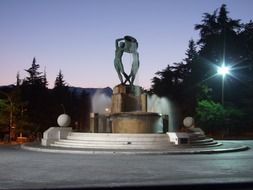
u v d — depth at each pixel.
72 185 11.30
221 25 60.97
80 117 75.56
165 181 12.06
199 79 60.12
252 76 56.84
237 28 61.19
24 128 47.44
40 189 10.63
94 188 10.75
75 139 26.59
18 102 44.44
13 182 11.93
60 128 27.86
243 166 16.09
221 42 59.72
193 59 63.88
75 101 74.31
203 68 60.12
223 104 49.44
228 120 49.03
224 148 24.69
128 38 31.00
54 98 64.88
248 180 12.22
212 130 52.56
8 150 24.78
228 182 11.78
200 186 11.27
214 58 59.94
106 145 24.50
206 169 15.12
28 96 64.44
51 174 13.71
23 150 24.77
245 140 38.78
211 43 60.50
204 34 62.66
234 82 57.50
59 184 11.52
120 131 28.45
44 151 23.62
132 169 15.12
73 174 13.72
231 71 57.47
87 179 12.55
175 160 18.50
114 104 30.66
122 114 28.53
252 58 57.97
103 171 14.52
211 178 12.73
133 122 28.25
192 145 25.31
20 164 16.80
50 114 60.28
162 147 24.20
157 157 20.05
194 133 27.72
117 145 24.38
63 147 25.12
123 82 30.88
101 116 29.66
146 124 28.27
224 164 16.83
